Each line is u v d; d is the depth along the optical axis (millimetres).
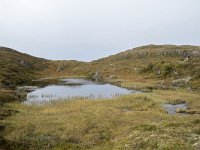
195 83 89750
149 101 65812
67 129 44031
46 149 36906
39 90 98562
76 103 64188
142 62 146875
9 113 55438
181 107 61531
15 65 158250
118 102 64312
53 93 90125
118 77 128625
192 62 112375
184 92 80688
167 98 70562
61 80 139750
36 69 180750
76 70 180875
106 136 40000
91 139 39750
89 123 45625
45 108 61312
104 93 86375
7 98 72125
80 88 103125
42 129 44562
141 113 52375
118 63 162250
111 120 46719
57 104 65312
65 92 92188
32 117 52656
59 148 37125
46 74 173125
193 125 41250
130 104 62250
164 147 32031
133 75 126625
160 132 37406
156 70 118812
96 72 154875
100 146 36781
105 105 61312
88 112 54156
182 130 38094
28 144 38531
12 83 110062
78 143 39125
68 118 50344
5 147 36969
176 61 122688
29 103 68875
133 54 177250
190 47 177250
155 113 52688
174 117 49156
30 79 137125
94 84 116625
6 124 47344
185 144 32594
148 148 32781
